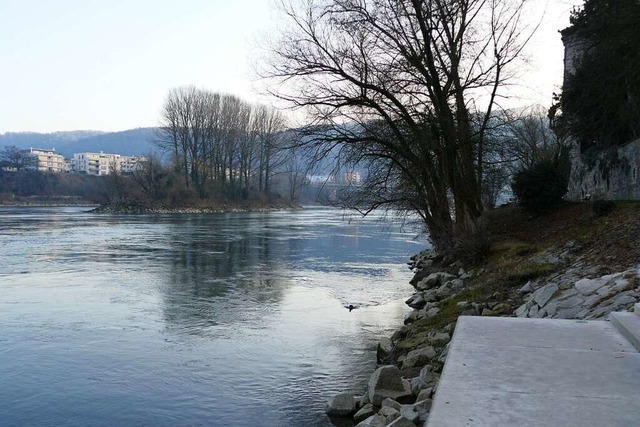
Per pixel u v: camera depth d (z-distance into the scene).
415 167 22.55
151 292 21.02
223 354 12.95
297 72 22.31
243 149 111.75
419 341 11.71
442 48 22.14
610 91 25.09
